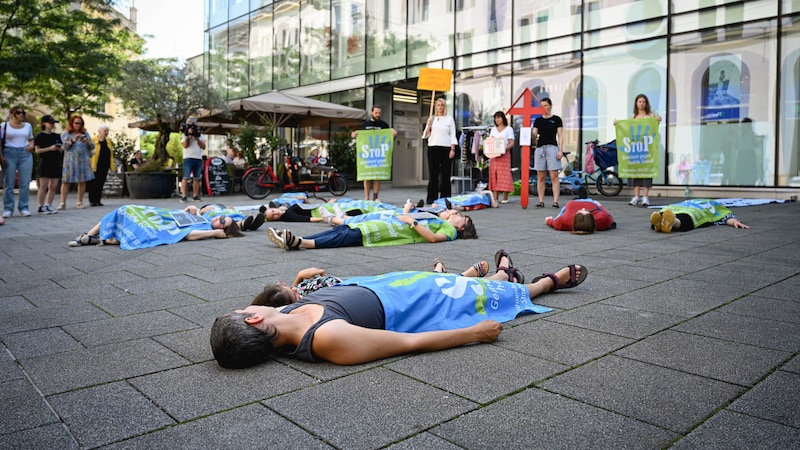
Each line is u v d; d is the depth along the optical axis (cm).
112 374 258
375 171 1138
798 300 374
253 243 670
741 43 1260
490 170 1191
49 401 229
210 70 2723
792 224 777
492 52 1686
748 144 1265
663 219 700
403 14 1911
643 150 1055
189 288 437
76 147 1207
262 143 1830
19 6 1720
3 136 1020
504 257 414
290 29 2322
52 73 1741
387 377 248
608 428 199
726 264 503
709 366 258
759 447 185
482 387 236
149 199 1526
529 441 191
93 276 486
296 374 254
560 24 1535
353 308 277
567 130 1534
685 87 1341
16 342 306
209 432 200
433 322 301
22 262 560
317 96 2230
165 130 1827
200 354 285
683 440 190
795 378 243
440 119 1121
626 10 1417
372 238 633
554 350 282
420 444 189
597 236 695
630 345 288
